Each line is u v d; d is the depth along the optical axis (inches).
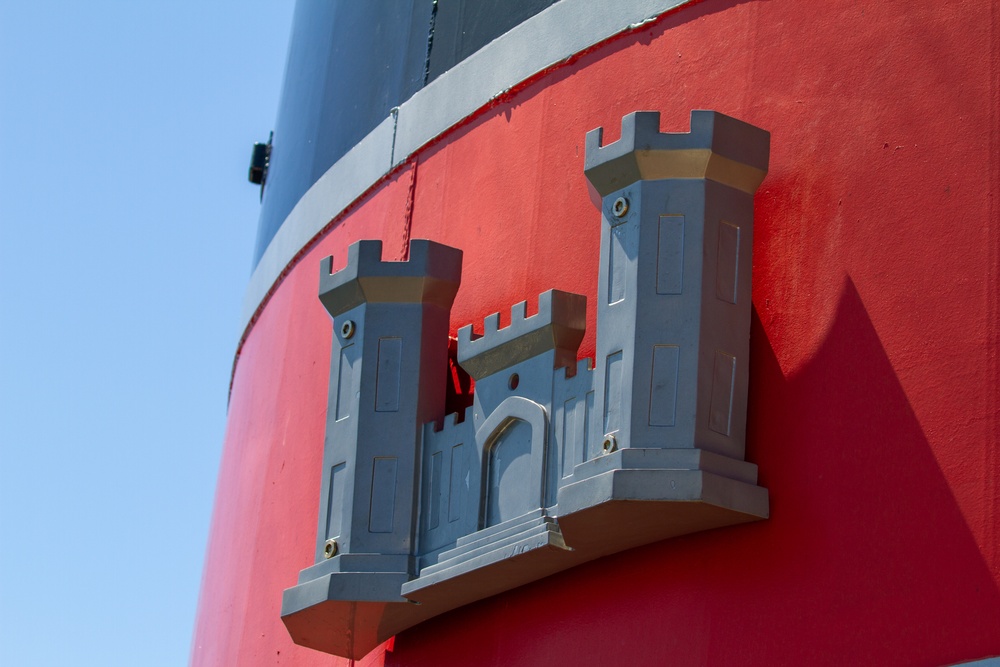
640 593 335.3
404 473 381.7
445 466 376.8
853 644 294.2
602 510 315.9
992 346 293.1
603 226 338.6
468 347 381.4
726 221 329.7
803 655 300.8
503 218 411.8
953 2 320.8
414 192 455.5
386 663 404.2
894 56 328.2
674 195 328.8
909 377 304.2
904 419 302.2
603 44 396.8
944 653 281.0
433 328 395.2
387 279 395.2
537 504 343.9
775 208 339.0
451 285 398.0
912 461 298.0
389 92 488.4
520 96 421.1
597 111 390.9
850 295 319.3
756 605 312.0
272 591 479.5
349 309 404.8
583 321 362.6
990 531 282.4
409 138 465.4
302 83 580.1
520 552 339.0
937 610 285.0
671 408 315.9
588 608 346.0
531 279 393.4
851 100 333.1
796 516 311.9
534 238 397.7
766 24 356.5
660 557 334.3
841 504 305.6
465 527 363.9
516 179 411.5
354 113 510.3
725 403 320.2
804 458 314.5
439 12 473.1
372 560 374.3
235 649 501.7
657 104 374.0
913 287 309.3
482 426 368.8
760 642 308.5
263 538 498.0
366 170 487.2
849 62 336.5
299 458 482.6
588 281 375.6
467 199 429.4
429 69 467.8
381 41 505.7
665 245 326.3
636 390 318.0
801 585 306.0
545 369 357.4
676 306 321.7
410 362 390.3
